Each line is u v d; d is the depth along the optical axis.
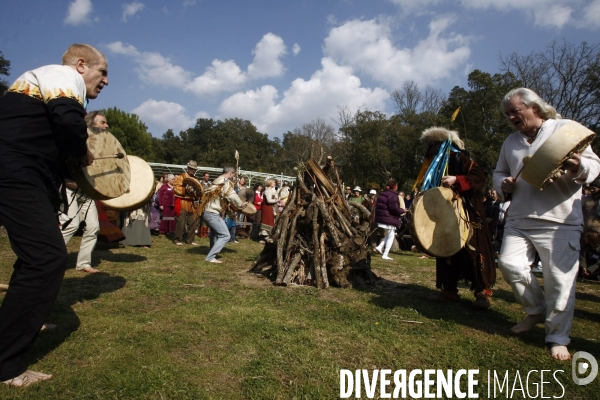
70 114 2.58
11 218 2.56
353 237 5.82
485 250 4.73
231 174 7.43
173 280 5.53
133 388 2.56
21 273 2.61
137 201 4.71
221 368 2.90
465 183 4.62
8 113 2.61
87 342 3.23
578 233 3.45
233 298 4.76
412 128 34.22
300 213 6.04
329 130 47.03
